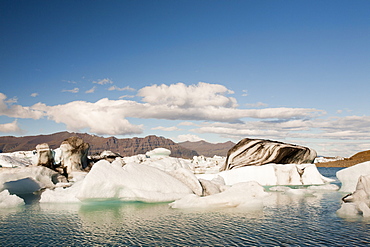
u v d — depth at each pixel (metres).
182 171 17.45
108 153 47.16
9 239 8.51
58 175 28.48
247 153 28.91
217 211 12.38
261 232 8.98
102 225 10.02
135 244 7.87
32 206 14.26
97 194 13.90
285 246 7.61
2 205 13.88
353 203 12.15
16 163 36.38
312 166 25.25
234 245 7.73
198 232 8.98
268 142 28.25
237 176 25.11
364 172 17.78
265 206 13.59
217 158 60.72
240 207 13.31
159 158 41.50
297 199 15.84
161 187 15.05
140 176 15.27
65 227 9.83
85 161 37.09
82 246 7.77
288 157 28.23
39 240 8.38
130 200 14.70
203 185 17.23
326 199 15.74
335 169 62.31
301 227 9.56
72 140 34.22
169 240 8.21
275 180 23.91
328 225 9.82
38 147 30.78
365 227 9.48
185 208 13.07
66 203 14.93
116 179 14.27
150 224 10.09
